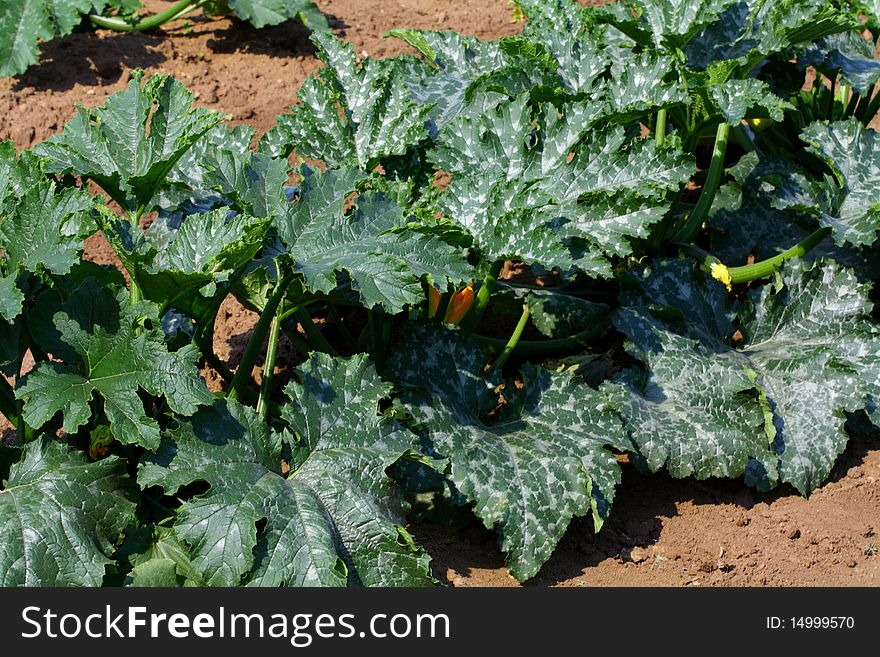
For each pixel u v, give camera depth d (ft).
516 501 10.23
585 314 11.38
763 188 12.09
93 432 9.94
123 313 9.83
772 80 12.17
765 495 10.91
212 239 10.05
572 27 11.89
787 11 11.65
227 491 9.75
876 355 11.17
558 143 11.06
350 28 13.91
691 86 11.30
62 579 9.45
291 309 10.56
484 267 10.77
